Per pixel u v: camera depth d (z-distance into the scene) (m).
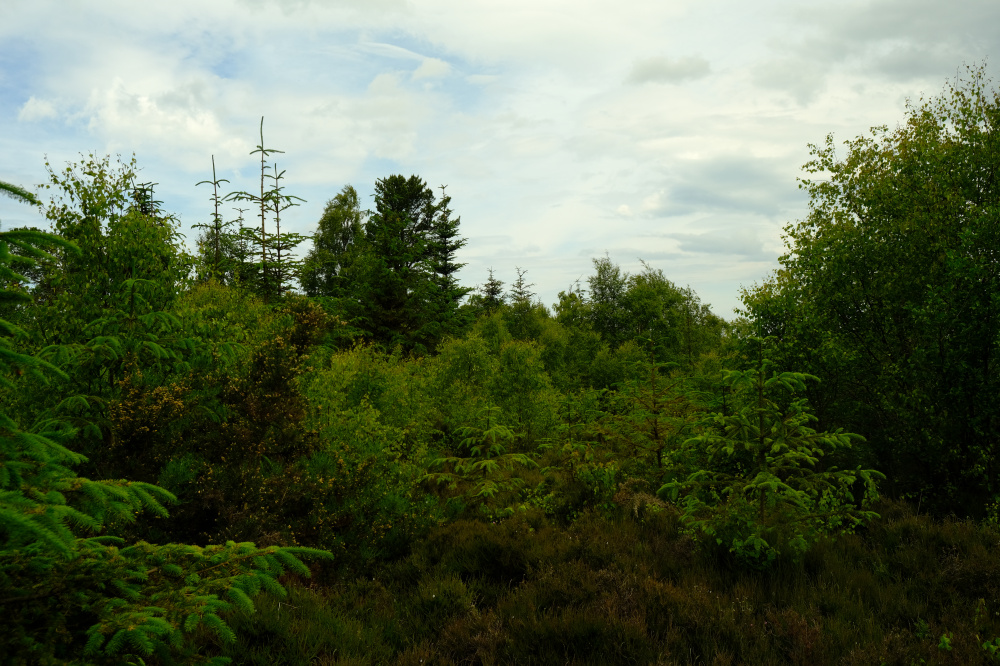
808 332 11.09
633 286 34.53
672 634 4.91
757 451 6.65
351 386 9.70
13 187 2.32
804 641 4.70
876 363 10.88
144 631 2.36
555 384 19.23
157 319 6.71
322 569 6.03
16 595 2.36
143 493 2.90
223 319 8.77
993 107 11.42
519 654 4.67
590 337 27.50
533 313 30.77
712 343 25.86
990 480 9.07
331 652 4.64
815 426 10.62
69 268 7.32
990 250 9.41
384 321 21.45
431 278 26.06
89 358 5.90
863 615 5.29
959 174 11.11
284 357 6.72
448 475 8.88
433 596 5.57
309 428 7.04
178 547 2.95
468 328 25.16
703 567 6.26
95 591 2.58
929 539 6.95
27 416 5.53
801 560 6.13
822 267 11.67
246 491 5.86
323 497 6.41
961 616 5.26
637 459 9.59
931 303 9.68
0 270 2.29
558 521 7.92
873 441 10.33
